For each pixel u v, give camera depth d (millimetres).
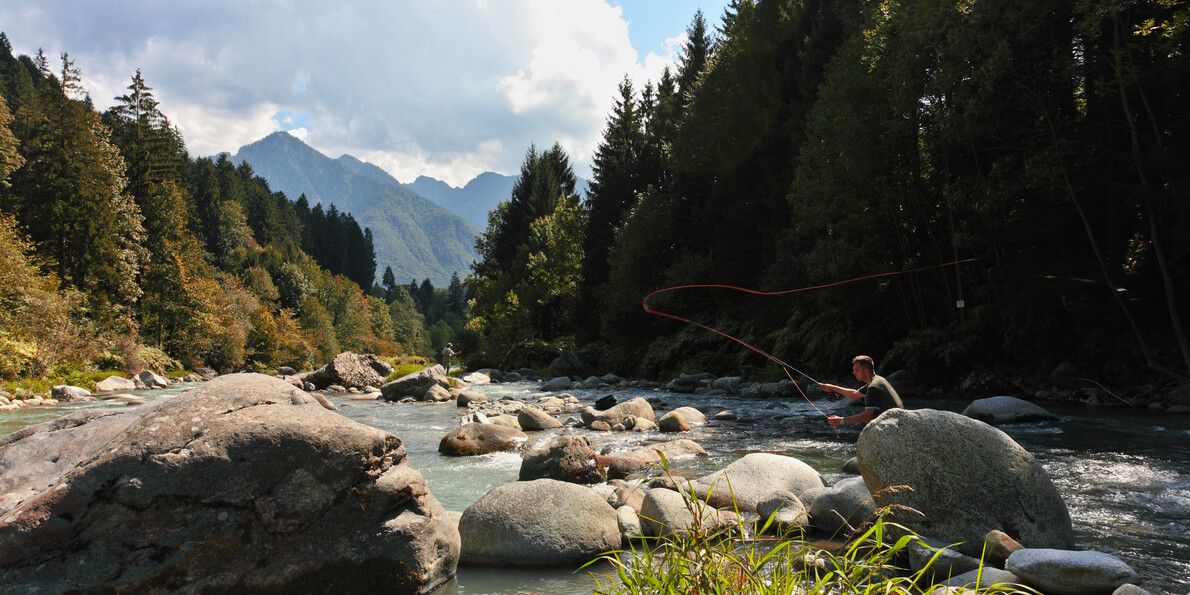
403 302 154375
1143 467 7734
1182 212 13883
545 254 54219
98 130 42156
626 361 33531
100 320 36594
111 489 3340
